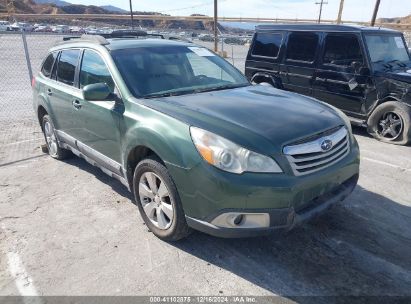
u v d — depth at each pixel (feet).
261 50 28.84
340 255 10.90
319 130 10.46
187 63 14.43
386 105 21.79
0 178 16.74
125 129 11.85
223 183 9.23
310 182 9.71
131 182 12.59
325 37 24.52
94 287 9.75
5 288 9.80
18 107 31.94
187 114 10.57
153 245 11.47
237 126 9.93
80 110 14.29
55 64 17.21
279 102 12.14
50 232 12.30
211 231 9.84
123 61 13.16
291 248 11.25
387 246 11.35
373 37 23.26
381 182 16.08
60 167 17.94
